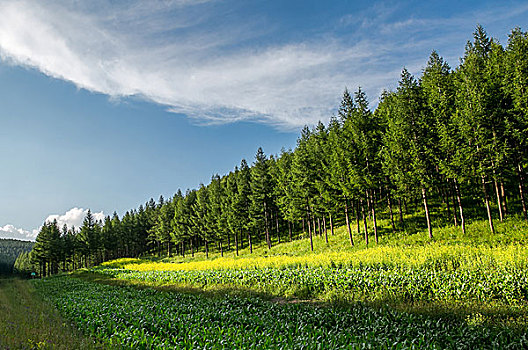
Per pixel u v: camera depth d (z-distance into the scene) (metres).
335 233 39.25
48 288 31.34
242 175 57.62
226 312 12.12
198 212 61.03
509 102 27.44
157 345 8.60
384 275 15.30
